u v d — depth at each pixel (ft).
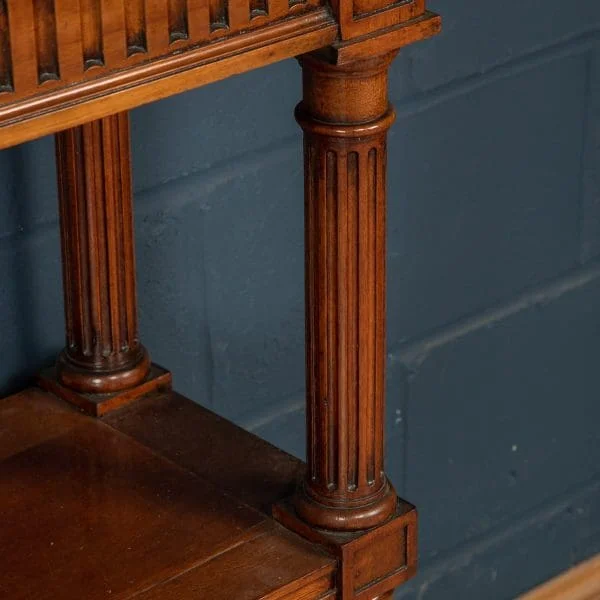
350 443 5.43
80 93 4.27
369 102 4.92
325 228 5.10
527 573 9.54
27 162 6.44
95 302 6.23
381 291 5.27
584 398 9.34
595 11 8.25
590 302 9.05
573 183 8.61
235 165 7.11
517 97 8.11
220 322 7.39
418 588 8.94
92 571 5.41
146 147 6.78
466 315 8.44
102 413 6.29
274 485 5.86
